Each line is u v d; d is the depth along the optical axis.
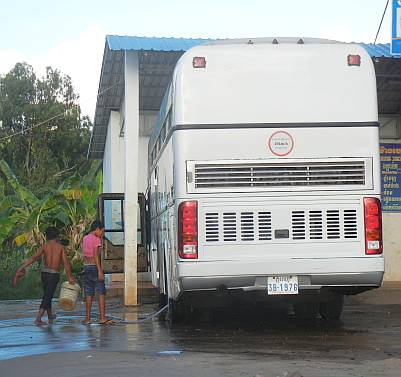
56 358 8.12
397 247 21.42
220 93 9.93
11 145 48.09
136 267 15.43
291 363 7.52
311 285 9.82
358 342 9.17
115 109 22.20
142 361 7.77
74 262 26.27
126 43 14.88
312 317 12.51
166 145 11.58
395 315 12.88
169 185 10.98
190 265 9.70
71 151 49.38
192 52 9.98
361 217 9.84
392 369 7.16
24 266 12.75
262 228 9.79
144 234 17.30
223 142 9.87
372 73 10.05
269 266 9.71
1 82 50.88
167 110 11.35
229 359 7.82
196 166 9.84
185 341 9.49
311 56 10.02
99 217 17.45
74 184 27.77
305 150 9.90
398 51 12.20
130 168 15.47
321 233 9.80
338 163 9.89
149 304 16.16
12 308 17.25
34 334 10.94
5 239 29.14
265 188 9.84
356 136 9.95
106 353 8.40
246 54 9.99
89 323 12.27
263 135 9.90
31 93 50.75
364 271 9.76
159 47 14.73
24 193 27.33
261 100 9.93
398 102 20.62
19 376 7.17
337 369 7.17
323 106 9.95
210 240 9.76
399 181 21.56
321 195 9.83
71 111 49.53
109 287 19.66
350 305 15.01
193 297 10.44
